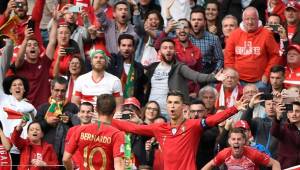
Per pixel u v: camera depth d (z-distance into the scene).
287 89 34.84
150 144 33.62
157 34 38.84
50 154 33.38
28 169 33.22
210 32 39.25
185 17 41.41
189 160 32.47
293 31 39.78
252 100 33.88
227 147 33.47
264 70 37.81
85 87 35.94
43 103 36.84
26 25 38.34
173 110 32.47
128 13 39.09
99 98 29.86
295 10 39.72
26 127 34.69
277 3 41.03
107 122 29.84
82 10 38.59
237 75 36.31
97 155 29.70
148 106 34.78
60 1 40.31
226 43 38.28
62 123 33.97
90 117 33.78
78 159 32.06
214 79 36.16
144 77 37.28
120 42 37.38
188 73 36.59
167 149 32.50
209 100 36.06
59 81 35.06
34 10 38.66
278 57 37.75
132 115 33.91
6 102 35.25
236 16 41.16
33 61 36.94
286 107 33.59
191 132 32.50
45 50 38.09
